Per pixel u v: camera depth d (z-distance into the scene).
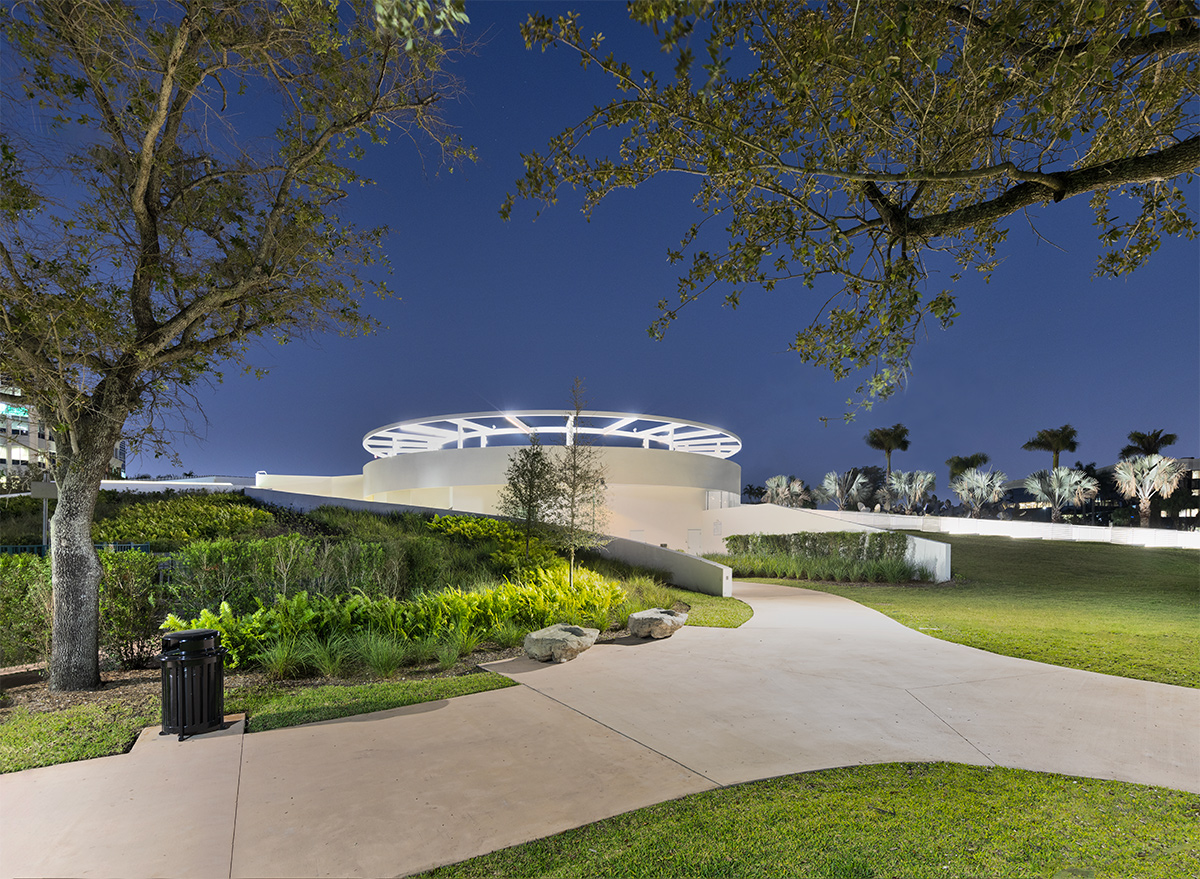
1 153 5.94
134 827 3.64
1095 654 8.27
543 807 3.88
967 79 3.31
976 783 4.20
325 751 4.82
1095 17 2.43
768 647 8.84
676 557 17.14
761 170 3.64
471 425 31.77
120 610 7.51
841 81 3.41
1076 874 3.00
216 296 7.08
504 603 9.65
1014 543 29.70
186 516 19.22
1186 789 4.12
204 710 5.25
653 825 3.62
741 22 3.11
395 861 3.27
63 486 6.88
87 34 5.67
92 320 6.03
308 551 11.98
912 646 8.92
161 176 7.27
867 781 4.24
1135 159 3.03
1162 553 26.30
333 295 7.82
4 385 6.31
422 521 20.52
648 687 6.68
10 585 7.85
